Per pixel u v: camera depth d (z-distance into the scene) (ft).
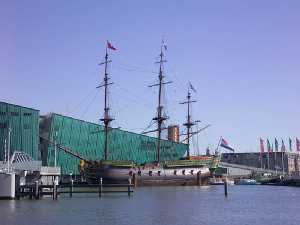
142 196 320.91
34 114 435.53
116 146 528.22
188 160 493.36
